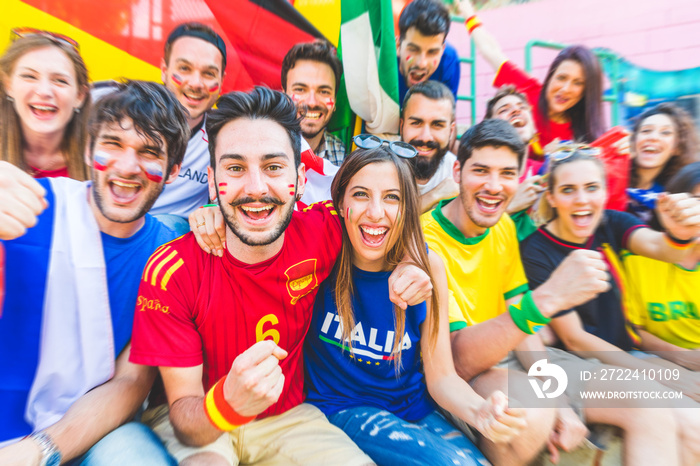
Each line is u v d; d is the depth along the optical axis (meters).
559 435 1.63
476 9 3.42
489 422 1.33
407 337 1.65
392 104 2.75
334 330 1.66
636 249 2.35
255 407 1.17
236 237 1.42
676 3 3.04
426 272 1.60
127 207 1.56
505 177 1.99
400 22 2.81
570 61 2.69
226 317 1.46
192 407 1.28
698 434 1.62
